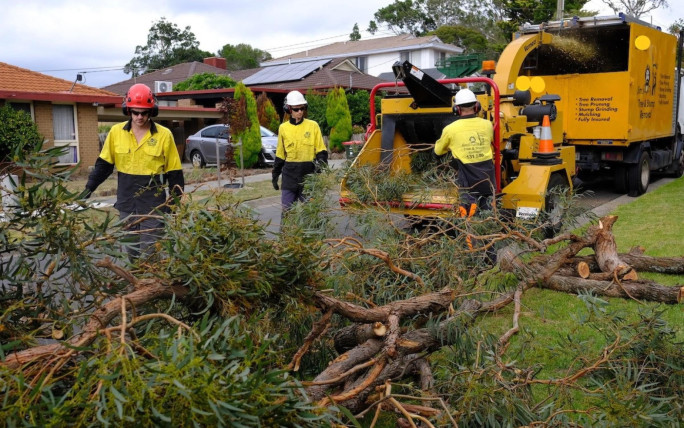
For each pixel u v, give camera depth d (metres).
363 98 33.34
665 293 5.08
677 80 14.86
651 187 14.21
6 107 16.91
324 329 3.29
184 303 2.94
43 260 2.93
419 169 8.16
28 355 2.28
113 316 2.58
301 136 7.35
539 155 8.19
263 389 2.14
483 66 9.42
